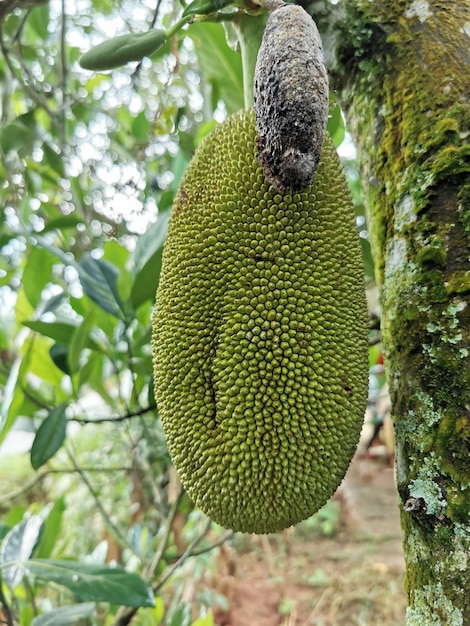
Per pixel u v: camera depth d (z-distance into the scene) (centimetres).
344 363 34
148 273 52
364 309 36
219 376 34
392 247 33
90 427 156
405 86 33
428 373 29
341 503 192
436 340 29
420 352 30
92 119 89
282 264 34
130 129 89
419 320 30
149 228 56
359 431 35
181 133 72
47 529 63
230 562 147
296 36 29
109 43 40
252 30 40
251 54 41
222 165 36
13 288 91
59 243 89
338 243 35
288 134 28
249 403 33
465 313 29
